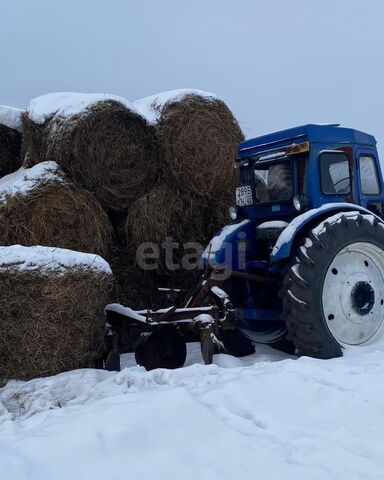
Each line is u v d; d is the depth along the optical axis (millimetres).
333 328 4621
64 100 5695
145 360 4781
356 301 4711
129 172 5664
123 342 5484
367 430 2781
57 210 5215
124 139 5609
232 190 6082
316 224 4660
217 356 4516
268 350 5289
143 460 2451
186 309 4688
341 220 4535
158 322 4688
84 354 4402
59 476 2330
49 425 2834
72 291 4305
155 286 5961
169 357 4883
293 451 2539
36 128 5711
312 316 4355
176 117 5773
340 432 2748
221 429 2715
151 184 5844
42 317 4234
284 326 5168
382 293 4895
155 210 5762
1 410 3750
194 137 5812
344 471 2354
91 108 5453
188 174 5828
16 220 5109
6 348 4180
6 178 5754
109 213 5824
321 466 2398
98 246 5395
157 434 2662
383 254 4762
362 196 5156
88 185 5469
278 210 5180
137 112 5746
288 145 5082
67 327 4316
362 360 4094
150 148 5793
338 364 3898
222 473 2338
